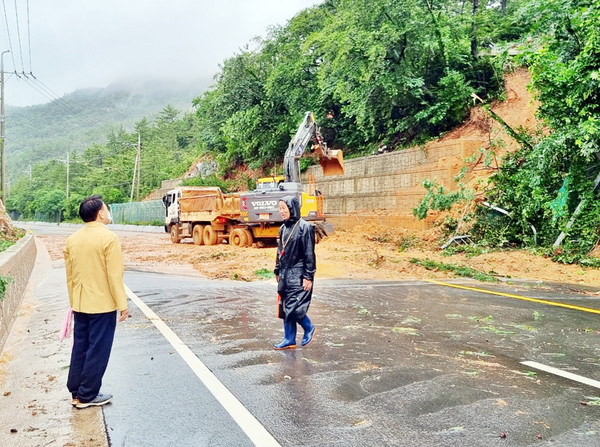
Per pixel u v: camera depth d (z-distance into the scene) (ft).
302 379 15.69
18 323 25.23
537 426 12.06
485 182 59.47
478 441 11.27
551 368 16.71
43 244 91.35
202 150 169.27
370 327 22.86
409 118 80.02
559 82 45.50
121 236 116.67
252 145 117.50
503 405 13.41
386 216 73.00
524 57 51.19
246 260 50.83
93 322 13.94
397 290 33.73
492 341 20.26
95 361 13.73
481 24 83.15
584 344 19.79
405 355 18.29
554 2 49.19
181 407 13.56
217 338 21.08
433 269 43.27
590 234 45.62
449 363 17.29
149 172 246.88
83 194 272.10
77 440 11.69
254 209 65.57
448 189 65.51
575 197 48.55
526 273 42.09
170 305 28.73
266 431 11.94
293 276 19.06
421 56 77.77
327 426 12.16
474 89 76.69
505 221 54.85
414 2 75.77
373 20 76.23
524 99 70.08
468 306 27.96
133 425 12.46
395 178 77.00
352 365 17.10
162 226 148.66
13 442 11.63
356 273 42.06
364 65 77.05
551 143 46.37
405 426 12.10
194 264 52.01
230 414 13.00
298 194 63.05
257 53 111.34
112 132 377.50
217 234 75.56
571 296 31.42
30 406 13.94
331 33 82.84
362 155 92.07
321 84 87.40
